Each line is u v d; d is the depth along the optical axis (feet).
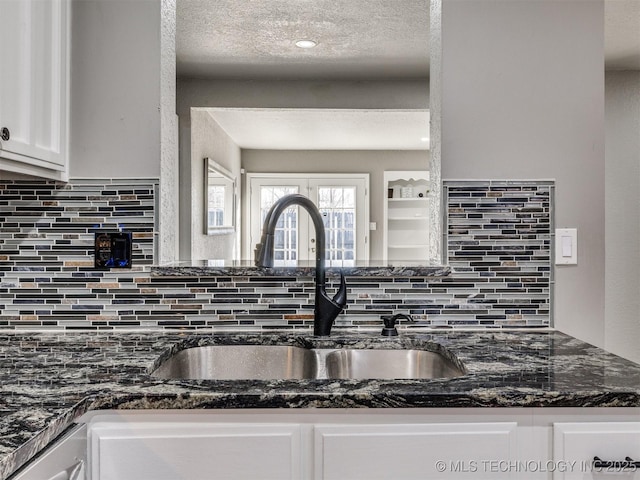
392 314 4.89
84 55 4.76
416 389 3.00
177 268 4.71
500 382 3.15
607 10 6.59
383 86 11.52
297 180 21.38
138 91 4.79
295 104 11.51
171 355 4.18
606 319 9.02
